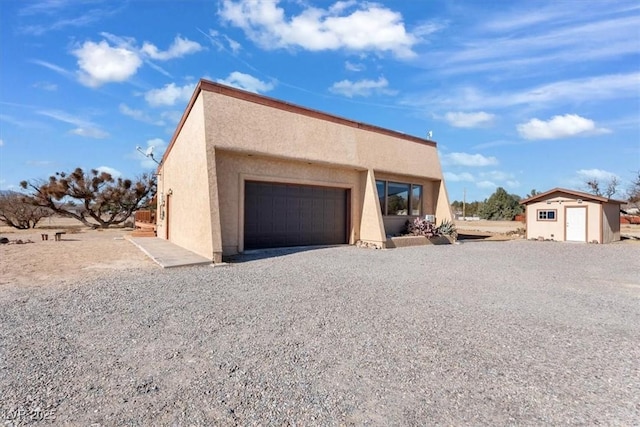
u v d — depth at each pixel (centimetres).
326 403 267
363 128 1480
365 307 535
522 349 385
